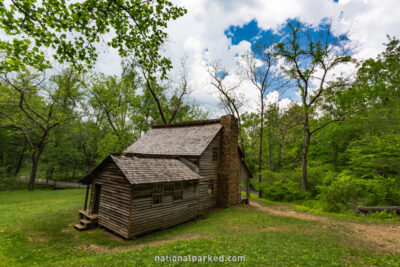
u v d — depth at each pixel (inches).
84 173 1472.7
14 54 216.5
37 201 686.5
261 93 953.5
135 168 395.9
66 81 956.6
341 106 754.8
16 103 940.6
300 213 528.1
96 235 373.4
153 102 1307.8
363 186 562.3
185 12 266.5
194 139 642.8
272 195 790.5
